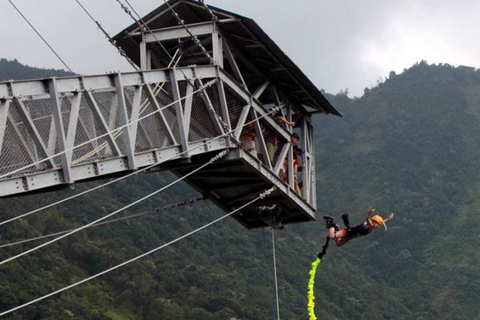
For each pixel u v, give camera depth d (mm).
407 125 150875
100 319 60500
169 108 26219
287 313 73750
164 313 64125
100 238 73062
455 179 134750
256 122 28875
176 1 28125
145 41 28672
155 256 73812
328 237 21922
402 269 107188
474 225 118438
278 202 31188
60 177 21266
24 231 66375
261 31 28266
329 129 156000
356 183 135250
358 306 85938
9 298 56938
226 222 87000
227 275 76438
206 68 26750
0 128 19828
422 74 171125
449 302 98875
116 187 83188
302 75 30844
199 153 26062
